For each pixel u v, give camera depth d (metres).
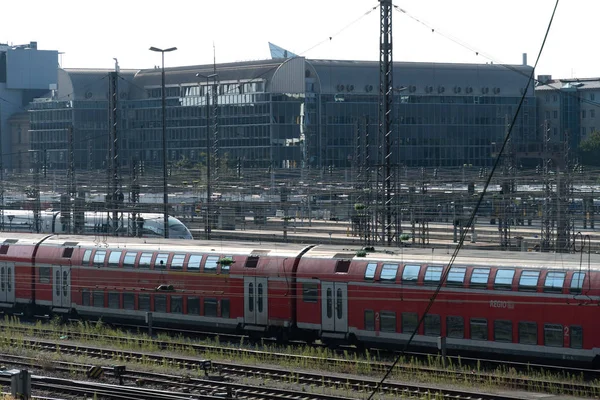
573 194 174.25
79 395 101.00
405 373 108.06
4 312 165.50
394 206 160.75
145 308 146.25
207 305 138.75
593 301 104.94
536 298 109.00
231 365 114.50
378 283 121.81
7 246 164.50
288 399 98.00
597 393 97.25
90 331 142.62
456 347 115.50
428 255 120.88
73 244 156.88
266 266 132.62
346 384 102.94
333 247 132.62
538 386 100.31
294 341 131.25
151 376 110.12
